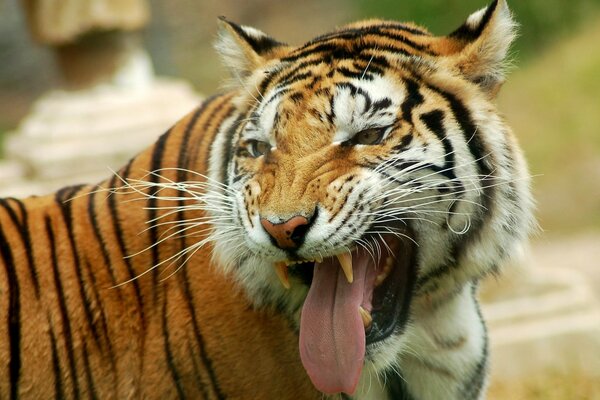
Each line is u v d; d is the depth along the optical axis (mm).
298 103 6129
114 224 6922
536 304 12734
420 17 32656
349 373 6035
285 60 6547
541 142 25156
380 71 6203
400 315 6387
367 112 6051
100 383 6789
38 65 40625
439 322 6742
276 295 6488
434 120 6156
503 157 6375
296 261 5992
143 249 6812
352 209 5922
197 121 7086
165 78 39125
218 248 6438
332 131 6055
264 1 42938
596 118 25562
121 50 15875
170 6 41531
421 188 6086
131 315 6785
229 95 7129
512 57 6711
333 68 6242
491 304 12688
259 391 6656
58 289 6852
